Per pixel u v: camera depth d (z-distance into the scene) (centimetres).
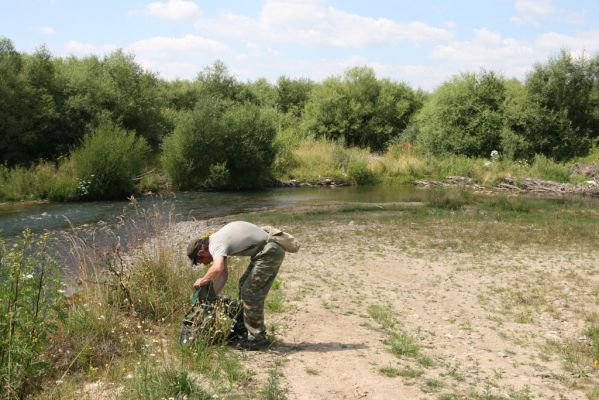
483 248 1283
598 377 559
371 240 1384
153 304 662
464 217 1777
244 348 566
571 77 3619
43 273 575
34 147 2725
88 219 1752
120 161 2311
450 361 588
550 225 1600
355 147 4078
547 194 2662
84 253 738
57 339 529
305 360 545
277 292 842
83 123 2820
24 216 1791
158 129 3231
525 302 848
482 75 3706
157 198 2367
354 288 908
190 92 4438
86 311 581
